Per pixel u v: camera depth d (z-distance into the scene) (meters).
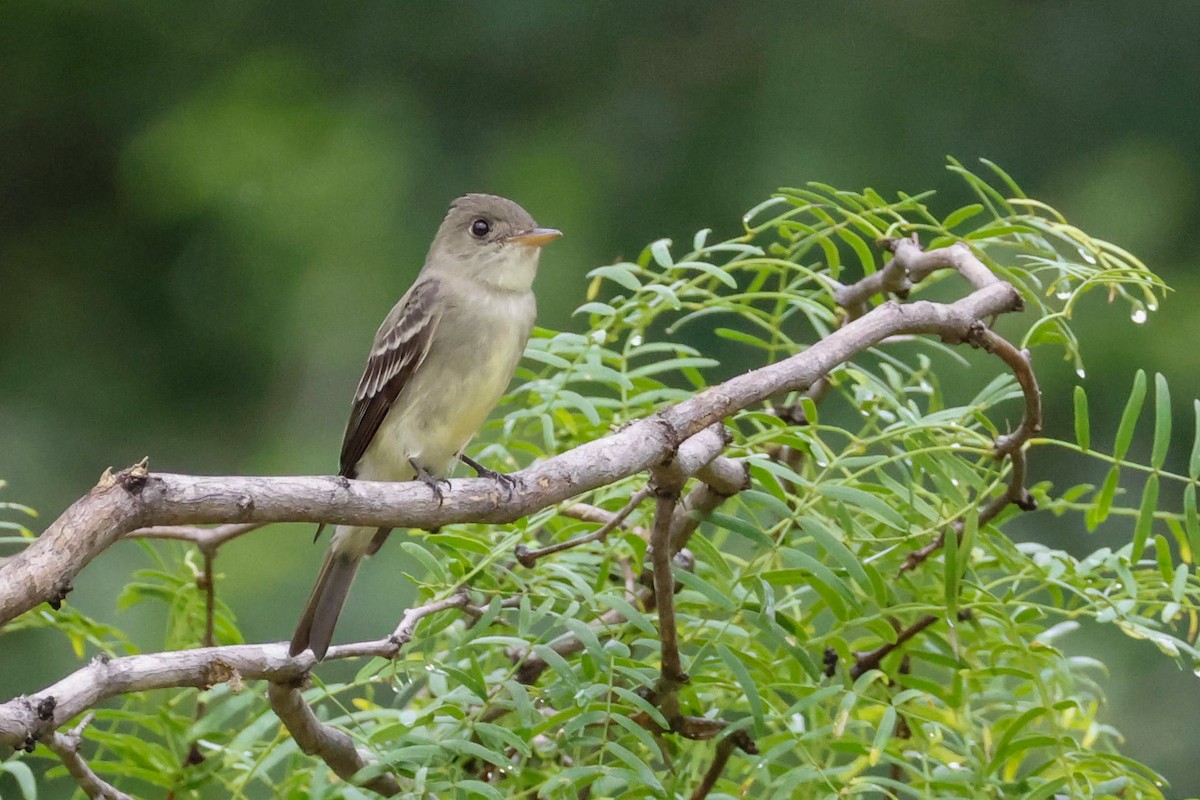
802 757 6.12
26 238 17.12
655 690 6.37
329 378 16.30
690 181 16.67
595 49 17.28
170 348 16.55
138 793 8.34
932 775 6.24
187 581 7.84
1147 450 14.58
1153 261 15.95
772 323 7.99
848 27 17.22
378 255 16.14
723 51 17.30
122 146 17.31
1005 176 7.17
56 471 15.95
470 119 17.06
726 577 6.56
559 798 6.24
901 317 6.53
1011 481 6.84
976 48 17.02
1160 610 7.04
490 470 7.53
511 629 7.37
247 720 7.10
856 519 7.16
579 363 7.58
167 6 17.33
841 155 16.50
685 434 5.86
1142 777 6.27
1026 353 6.79
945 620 6.59
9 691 13.43
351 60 17.27
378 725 6.98
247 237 16.28
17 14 17.20
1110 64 16.92
